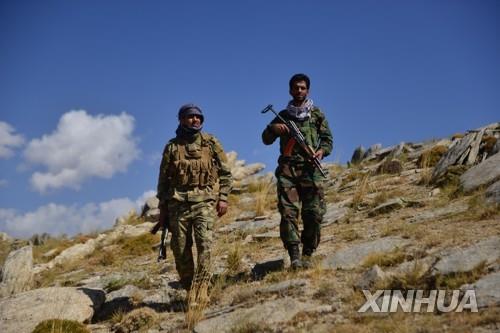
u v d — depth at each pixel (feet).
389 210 27.32
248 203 46.14
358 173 45.09
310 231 19.70
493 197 22.29
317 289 16.43
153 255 34.91
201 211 18.48
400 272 16.14
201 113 19.01
